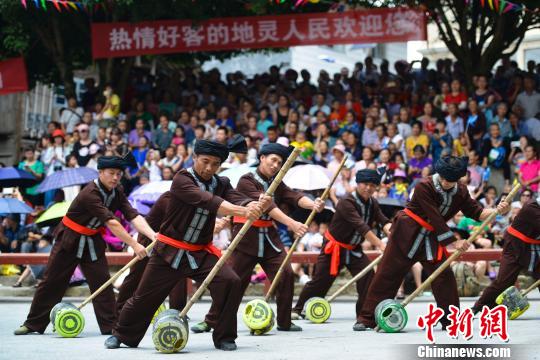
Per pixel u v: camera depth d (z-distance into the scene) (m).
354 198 10.78
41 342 8.87
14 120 25.38
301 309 11.34
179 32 19.89
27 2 19.22
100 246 9.59
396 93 20.36
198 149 7.71
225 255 7.67
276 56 30.89
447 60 21.52
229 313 7.93
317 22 19.53
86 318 11.87
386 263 9.61
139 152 18.50
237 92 21.53
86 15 21.41
